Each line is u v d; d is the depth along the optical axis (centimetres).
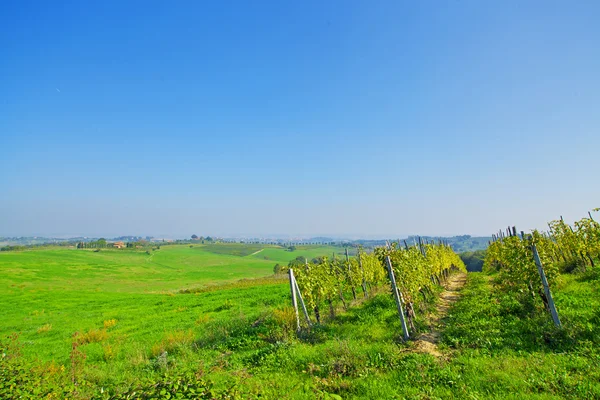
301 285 1967
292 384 1023
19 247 16288
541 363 933
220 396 734
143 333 2338
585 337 1065
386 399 852
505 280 2066
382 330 1553
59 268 9731
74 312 3722
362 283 2988
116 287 7231
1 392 818
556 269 1478
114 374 1350
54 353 1930
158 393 723
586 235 2359
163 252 18700
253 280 7038
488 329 1333
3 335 2670
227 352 1560
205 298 4041
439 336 1426
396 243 2091
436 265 3416
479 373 930
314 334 1598
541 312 1431
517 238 1900
